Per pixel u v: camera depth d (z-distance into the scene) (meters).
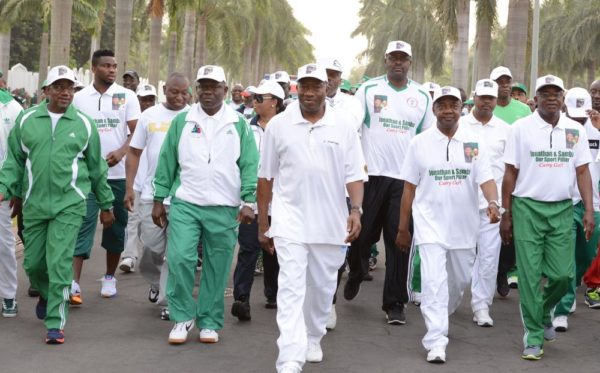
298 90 6.53
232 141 7.62
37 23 60.69
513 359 7.37
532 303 7.42
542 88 7.49
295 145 6.56
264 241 6.90
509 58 27.66
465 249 7.55
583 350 7.77
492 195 7.39
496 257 8.79
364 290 10.50
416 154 7.55
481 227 8.86
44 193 7.58
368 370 6.89
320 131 6.55
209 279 7.64
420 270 7.74
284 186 6.64
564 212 7.53
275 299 9.22
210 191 7.55
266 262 9.09
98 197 8.07
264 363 7.01
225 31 59.47
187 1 33.75
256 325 8.38
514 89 12.55
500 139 9.42
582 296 10.62
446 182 7.46
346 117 6.66
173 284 7.53
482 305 8.75
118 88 9.65
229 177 7.60
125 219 9.55
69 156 7.65
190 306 7.60
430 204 7.52
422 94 8.84
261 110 9.44
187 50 42.44
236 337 7.87
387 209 8.75
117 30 27.77
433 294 7.29
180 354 7.21
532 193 7.54
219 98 7.60
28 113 7.70
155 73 34.56
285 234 6.52
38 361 6.88
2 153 8.67
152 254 8.63
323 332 7.09
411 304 9.70
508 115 10.11
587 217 7.71
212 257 7.63
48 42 42.06
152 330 8.04
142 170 10.23
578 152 7.59
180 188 7.62
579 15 60.69
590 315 9.41
